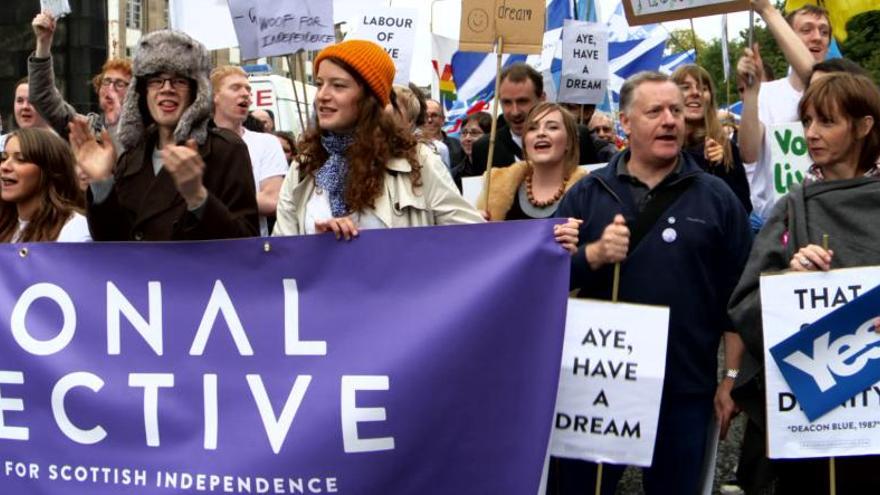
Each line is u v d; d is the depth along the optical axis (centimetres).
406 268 426
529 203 586
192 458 435
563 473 477
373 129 451
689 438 461
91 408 446
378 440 424
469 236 424
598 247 444
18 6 1577
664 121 455
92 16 1830
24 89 771
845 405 414
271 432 430
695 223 457
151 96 480
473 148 830
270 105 1989
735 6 658
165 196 477
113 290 446
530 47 607
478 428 421
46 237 520
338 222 428
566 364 449
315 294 431
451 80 1419
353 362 426
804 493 439
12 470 455
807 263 414
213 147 482
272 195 687
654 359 444
